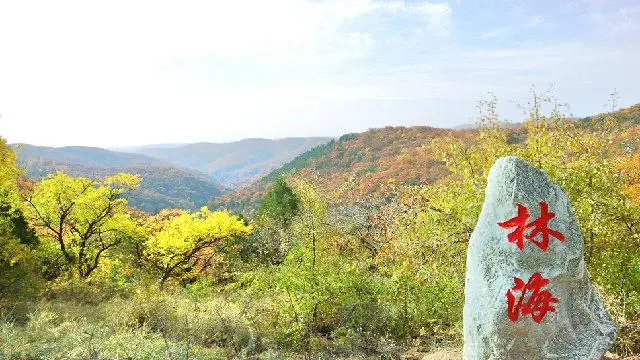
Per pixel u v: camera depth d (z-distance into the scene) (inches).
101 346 330.0
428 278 362.9
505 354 206.8
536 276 209.2
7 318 422.9
